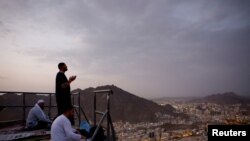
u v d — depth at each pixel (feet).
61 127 13.92
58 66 20.04
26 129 23.80
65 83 19.04
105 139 17.02
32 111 24.36
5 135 20.59
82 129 18.58
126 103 574.97
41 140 18.83
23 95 27.89
